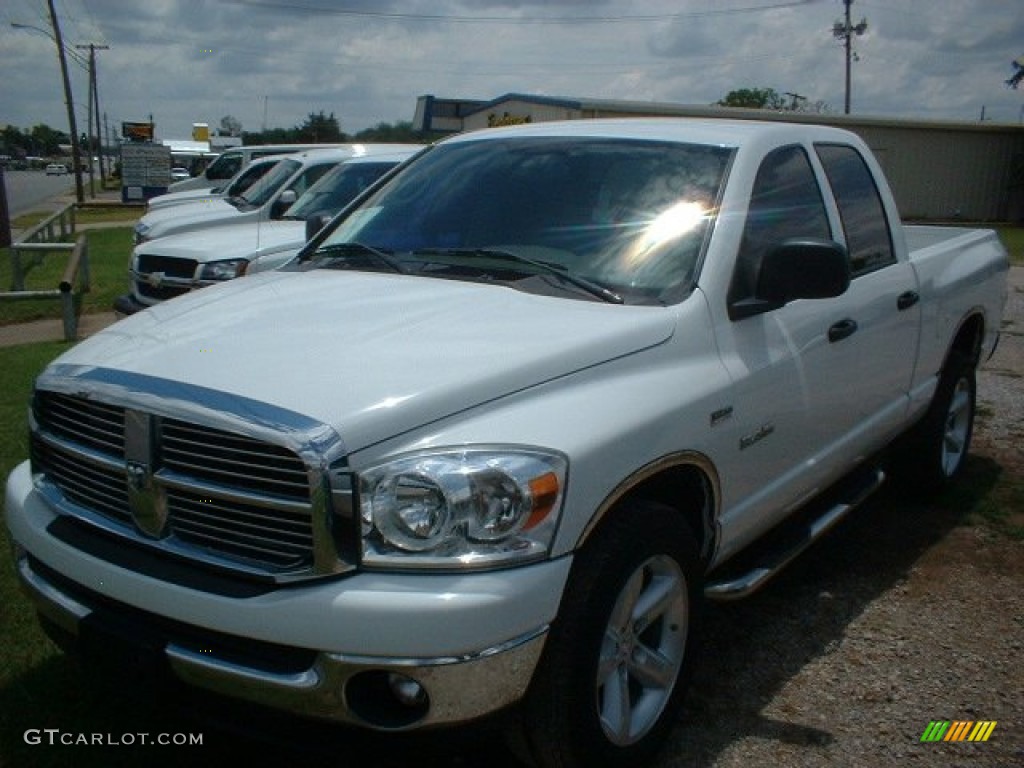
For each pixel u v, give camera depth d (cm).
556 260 356
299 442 245
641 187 375
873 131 3133
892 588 451
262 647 256
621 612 286
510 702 257
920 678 373
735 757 322
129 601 270
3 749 317
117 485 283
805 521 423
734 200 363
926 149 3200
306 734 262
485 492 251
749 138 394
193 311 332
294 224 949
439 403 261
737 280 352
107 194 5550
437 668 244
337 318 311
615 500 281
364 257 389
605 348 298
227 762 316
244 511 258
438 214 400
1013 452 653
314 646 246
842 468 436
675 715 320
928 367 506
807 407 382
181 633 267
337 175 1028
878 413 459
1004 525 526
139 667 272
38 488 315
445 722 250
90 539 289
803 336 377
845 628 412
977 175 3259
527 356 283
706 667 378
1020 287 1473
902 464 541
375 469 249
